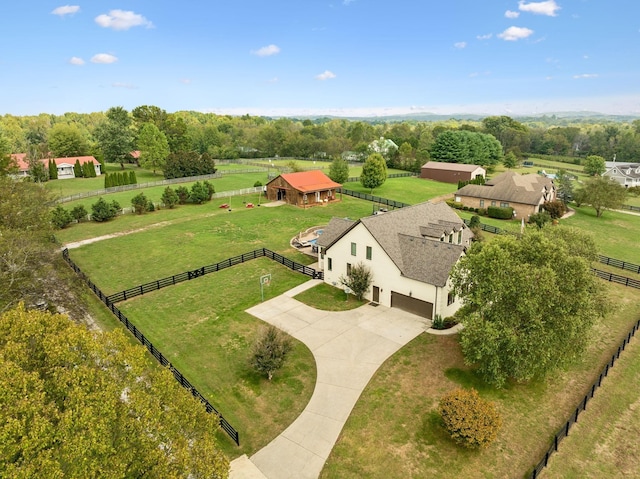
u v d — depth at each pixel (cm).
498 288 1967
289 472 1581
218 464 1189
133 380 1184
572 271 1986
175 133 10862
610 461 1600
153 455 1026
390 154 11375
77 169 8494
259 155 13338
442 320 2681
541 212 5422
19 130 14675
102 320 2725
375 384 2092
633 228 5322
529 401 1961
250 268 3694
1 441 811
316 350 2398
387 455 1653
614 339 2538
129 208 5681
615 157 13812
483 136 11631
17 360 1036
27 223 3006
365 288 2975
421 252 2897
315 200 6256
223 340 2512
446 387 2055
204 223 5103
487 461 1612
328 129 18800
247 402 1981
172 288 3278
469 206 6303
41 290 2345
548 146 15762
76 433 902
